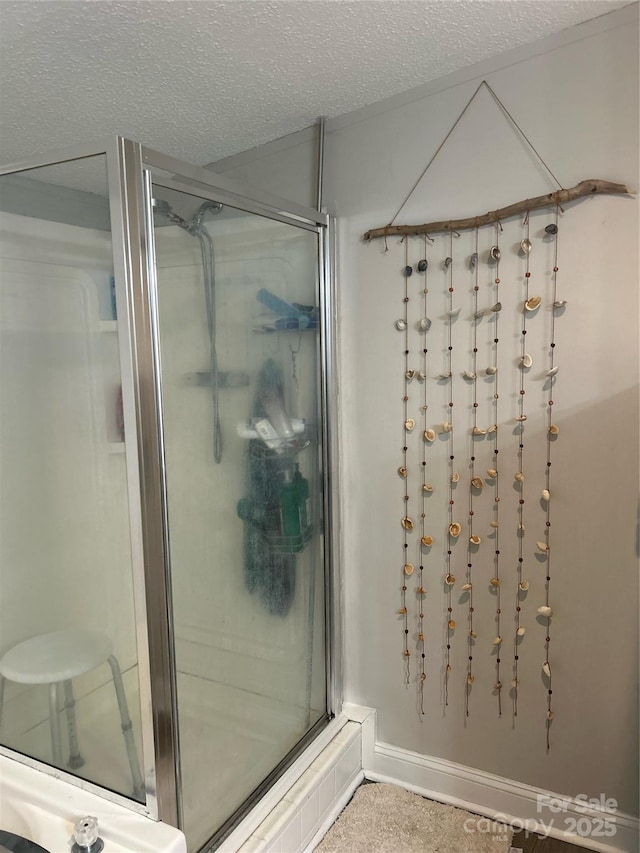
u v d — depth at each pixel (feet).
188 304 4.53
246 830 4.78
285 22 4.19
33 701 4.96
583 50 4.64
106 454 4.42
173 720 4.47
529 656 5.40
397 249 5.57
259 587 5.44
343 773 5.85
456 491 5.54
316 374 5.97
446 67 5.05
